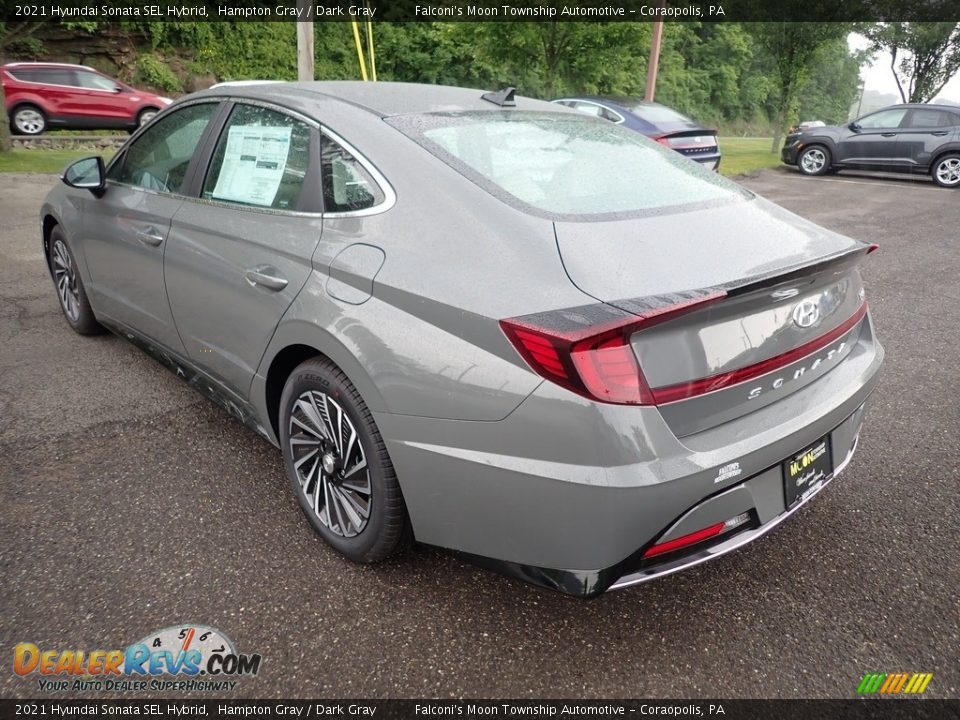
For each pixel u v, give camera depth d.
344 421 2.25
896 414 3.63
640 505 1.75
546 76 15.85
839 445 2.31
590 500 1.74
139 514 2.61
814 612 2.24
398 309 2.02
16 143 14.02
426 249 2.05
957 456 3.22
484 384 1.83
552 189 2.24
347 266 2.16
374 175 2.28
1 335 4.27
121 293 3.47
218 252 2.66
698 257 1.98
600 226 2.05
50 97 15.38
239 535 2.51
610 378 1.71
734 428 1.93
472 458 1.88
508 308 1.81
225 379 2.84
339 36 29.27
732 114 53.09
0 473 2.82
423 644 2.07
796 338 2.08
